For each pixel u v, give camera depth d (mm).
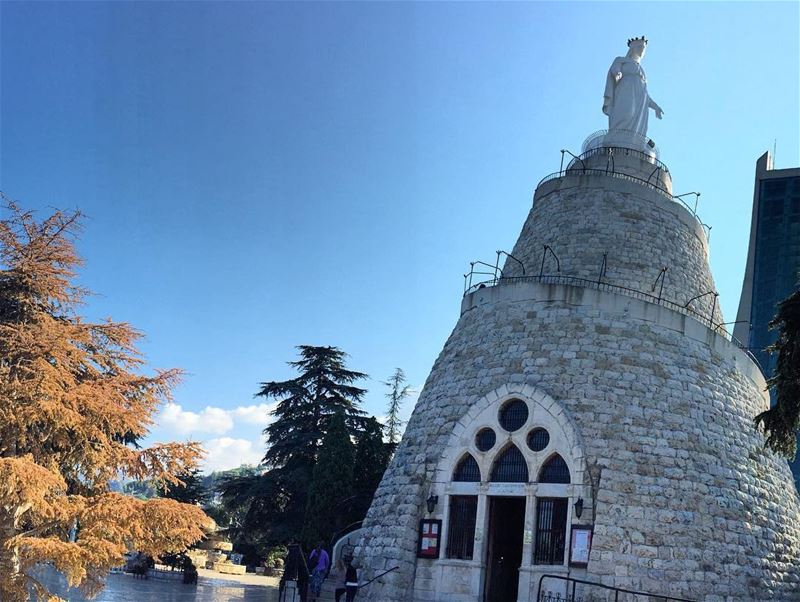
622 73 30672
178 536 14492
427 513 21078
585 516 18906
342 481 32875
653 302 23984
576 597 18172
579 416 20250
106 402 14258
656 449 20016
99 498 14250
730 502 20266
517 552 22156
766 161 56156
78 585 14359
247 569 45062
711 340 23484
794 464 39969
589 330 21922
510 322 23094
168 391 15984
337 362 41500
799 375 15758
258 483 37812
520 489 20047
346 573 20656
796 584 21031
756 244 53875
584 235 25984
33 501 12828
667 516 19094
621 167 28453
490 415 21312
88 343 15281
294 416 39812
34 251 15070
